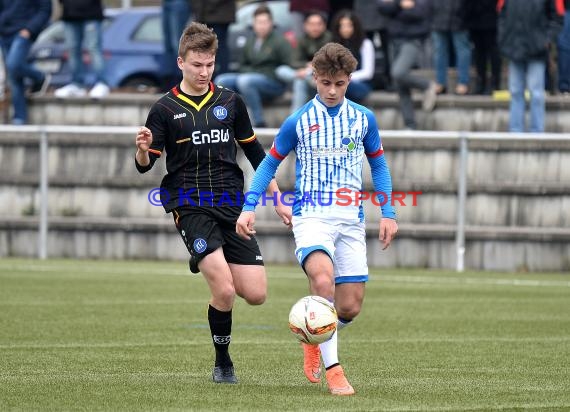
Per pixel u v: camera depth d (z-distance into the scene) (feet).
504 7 179.11
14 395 71.31
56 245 191.31
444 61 198.70
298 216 79.00
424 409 67.77
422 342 100.17
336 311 80.02
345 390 72.69
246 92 192.24
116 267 173.37
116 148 193.57
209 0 195.72
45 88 226.79
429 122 197.06
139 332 103.81
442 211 181.27
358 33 188.44
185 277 158.81
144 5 333.01
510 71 181.88
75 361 86.43
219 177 79.46
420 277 164.96
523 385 77.36
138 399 70.28
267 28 193.06
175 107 79.51
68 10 206.90
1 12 204.23
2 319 111.65
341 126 78.54
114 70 231.50
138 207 191.01
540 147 179.22
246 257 78.74
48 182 193.57
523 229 177.27
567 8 190.90
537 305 130.72
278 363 87.15
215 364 78.48
